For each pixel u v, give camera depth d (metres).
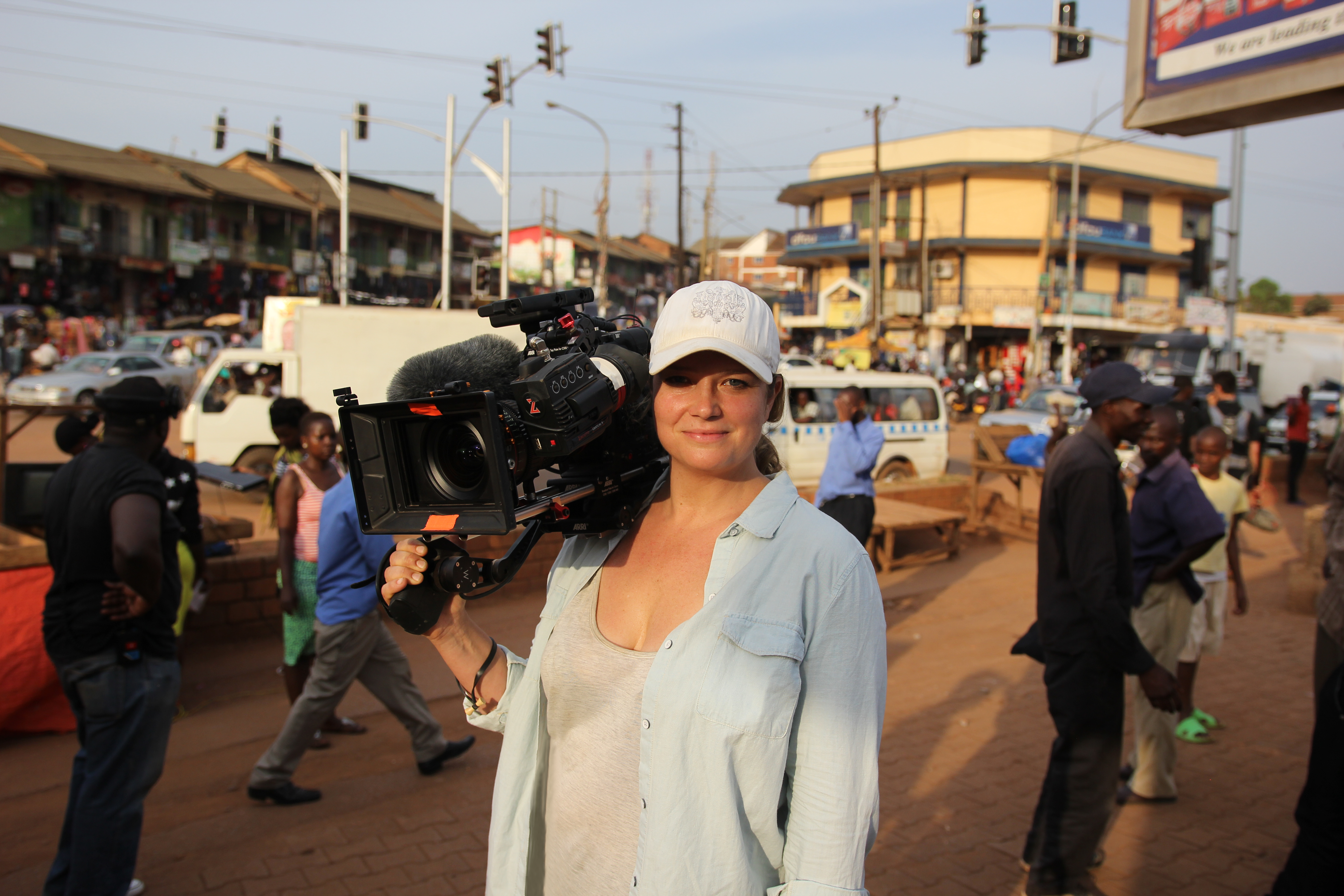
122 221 34.53
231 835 3.71
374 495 1.54
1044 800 3.24
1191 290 32.06
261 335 33.19
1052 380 31.59
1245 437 12.48
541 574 7.61
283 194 40.72
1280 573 8.79
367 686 4.16
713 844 1.34
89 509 2.78
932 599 7.77
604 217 32.12
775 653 1.34
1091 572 2.99
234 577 6.23
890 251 36.78
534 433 1.43
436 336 11.62
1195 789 4.24
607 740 1.47
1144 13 4.51
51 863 3.53
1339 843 2.52
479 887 3.35
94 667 2.75
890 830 3.80
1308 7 3.80
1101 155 37.91
